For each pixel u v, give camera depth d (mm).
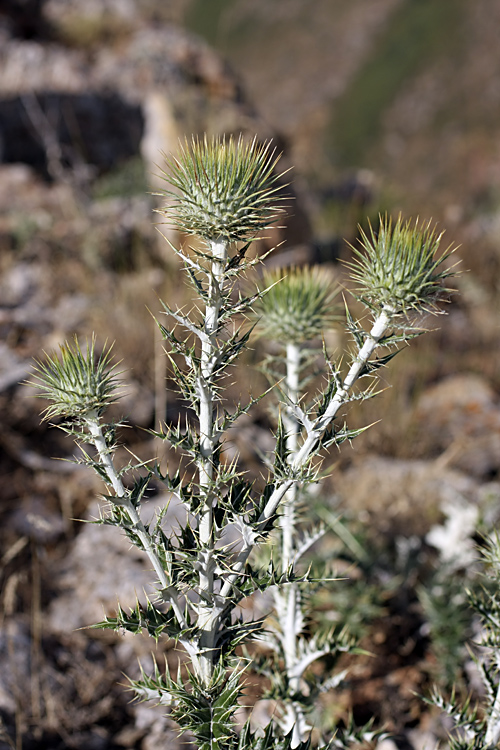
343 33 53250
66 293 5625
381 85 46469
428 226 1292
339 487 4113
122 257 6242
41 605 3125
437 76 45000
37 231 6172
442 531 3447
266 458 1774
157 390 3678
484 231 8352
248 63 55875
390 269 1209
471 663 2844
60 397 1244
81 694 2709
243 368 4668
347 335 4105
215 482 1272
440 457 4520
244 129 8016
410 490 4062
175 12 11992
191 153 1217
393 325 1251
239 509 1321
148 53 10016
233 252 1386
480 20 47000
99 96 9344
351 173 10617
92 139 9414
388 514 3883
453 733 2557
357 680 2854
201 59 10492
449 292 1322
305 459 1270
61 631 2980
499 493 4020
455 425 4930
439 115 42406
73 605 3121
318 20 54844
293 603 2008
